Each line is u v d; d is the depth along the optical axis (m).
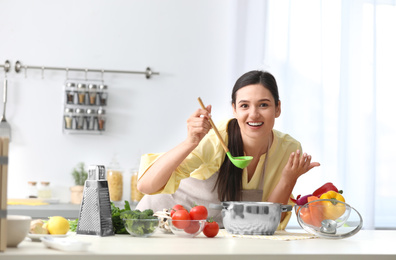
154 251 1.27
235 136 2.15
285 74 3.95
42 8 3.90
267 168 2.22
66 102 3.86
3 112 3.79
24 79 3.86
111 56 3.96
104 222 1.62
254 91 2.05
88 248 1.29
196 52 4.04
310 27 4.00
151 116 3.97
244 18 3.92
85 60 3.92
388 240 1.72
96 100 3.85
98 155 3.89
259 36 3.90
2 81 3.82
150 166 1.97
